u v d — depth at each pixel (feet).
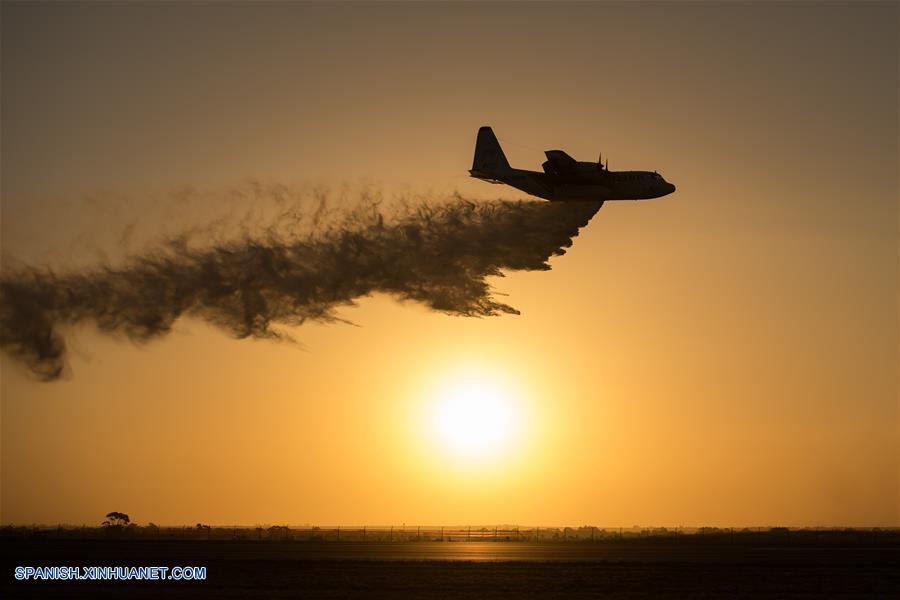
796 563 468.34
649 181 536.01
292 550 599.98
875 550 610.65
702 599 324.80
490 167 614.34
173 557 509.35
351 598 325.01
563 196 539.70
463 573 411.54
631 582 375.66
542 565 455.22
